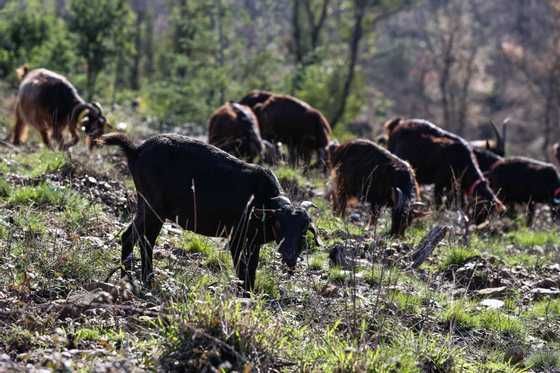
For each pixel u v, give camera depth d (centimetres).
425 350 876
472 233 1650
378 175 1573
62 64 3012
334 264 1216
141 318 859
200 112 3431
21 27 3005
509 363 949
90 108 1712
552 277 1364
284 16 5278
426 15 7250
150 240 993
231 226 1002
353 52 4450
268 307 962
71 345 804
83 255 1002
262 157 1873
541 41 6850
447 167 1895
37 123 1791
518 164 2184
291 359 805
